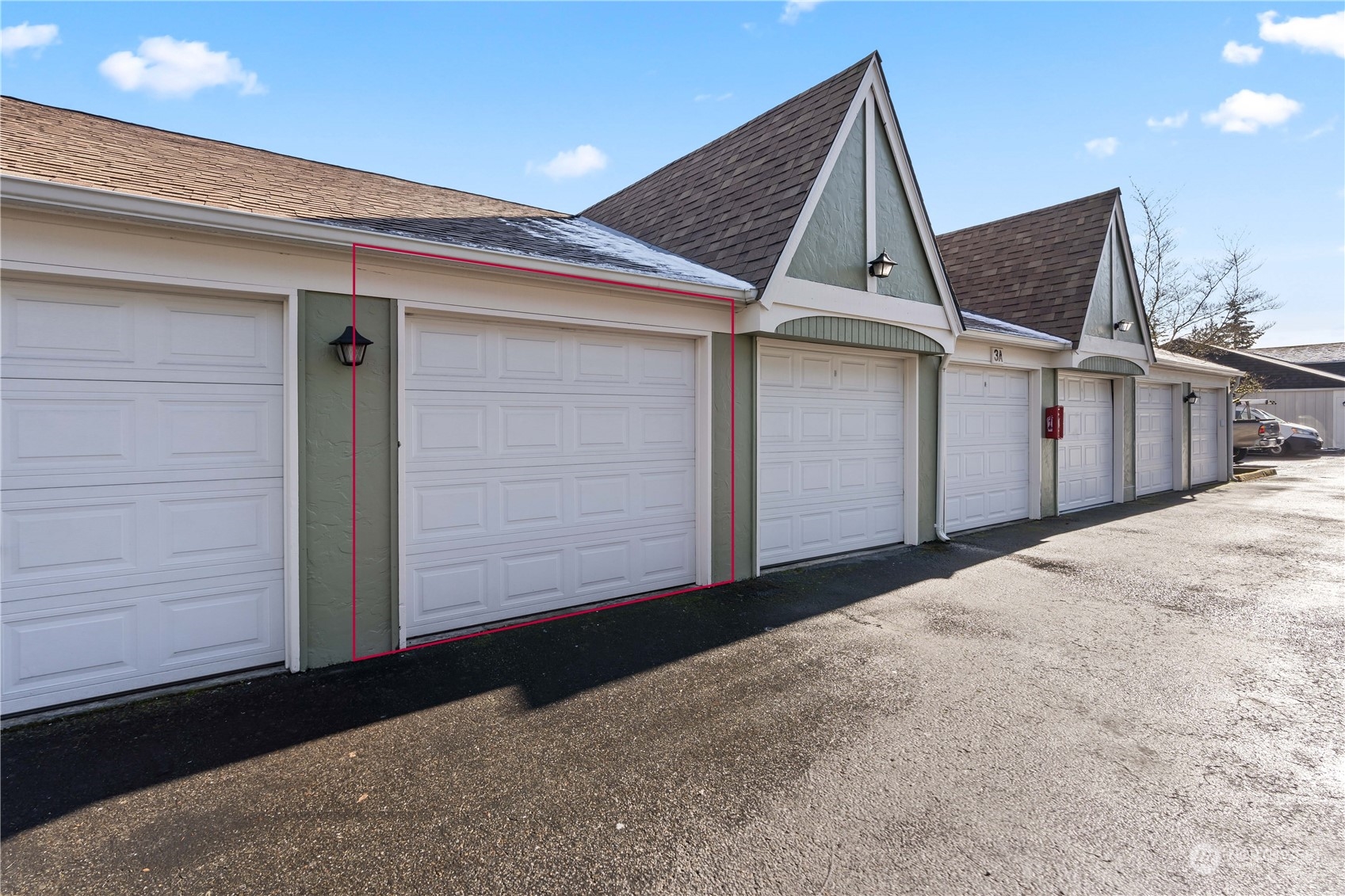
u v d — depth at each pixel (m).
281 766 2.93
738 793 2.74
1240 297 25.58
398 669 4.07
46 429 3.41
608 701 3.65
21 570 3.36
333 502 4.10
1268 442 20.62
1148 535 8.68
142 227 3.41
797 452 6.86
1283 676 4.03
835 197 6.57
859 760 3.02
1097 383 11.44
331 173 7.15
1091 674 4.05
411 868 2.26
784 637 4.72
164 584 3.72
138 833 2.44
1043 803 2.67
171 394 3.71
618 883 2.20
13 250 3.17
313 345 4.00
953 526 8.80
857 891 2.15
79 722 3.33
